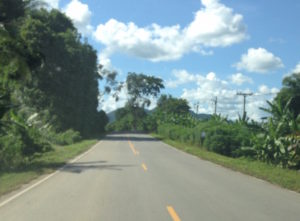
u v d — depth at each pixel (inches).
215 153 1202.6
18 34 1007.6
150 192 467.5
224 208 381.1
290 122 957.2
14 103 863.1
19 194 450.9
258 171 699.4
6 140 775.7
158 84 4355.3
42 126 1466.5
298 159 890.1
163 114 3462.1
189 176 629.0
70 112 1998.0
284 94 1844.2
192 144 1633.9
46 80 1849.2
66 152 1105.4
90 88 2385.6
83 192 465.4
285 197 451.5
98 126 3289.9
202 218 337.4
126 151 1200.8
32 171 671.1
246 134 1232.2
